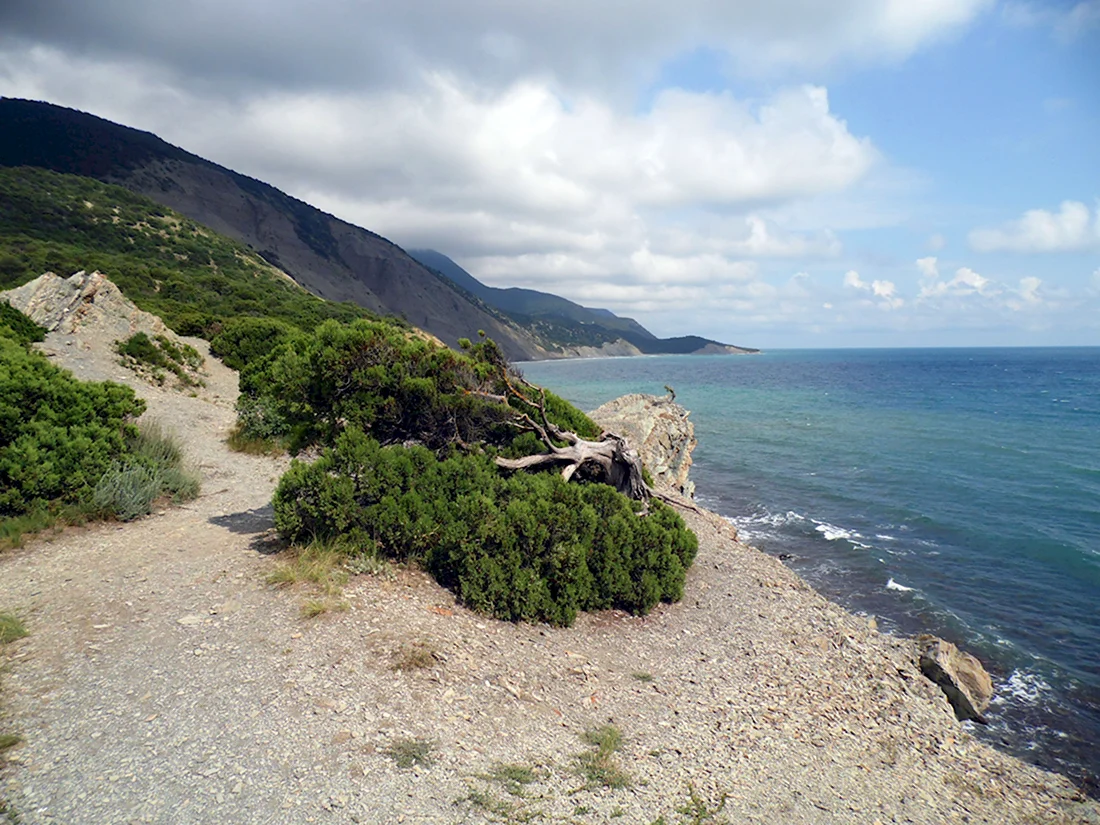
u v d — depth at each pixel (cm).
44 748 461
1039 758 944
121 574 820
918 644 1195
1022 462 3344
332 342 1131
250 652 634
